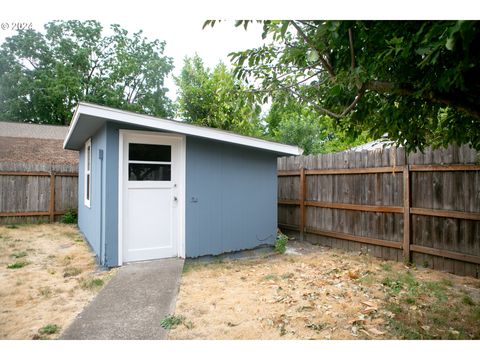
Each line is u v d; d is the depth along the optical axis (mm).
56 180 8719
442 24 1538
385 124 2801
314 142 13539
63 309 3029
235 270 4438
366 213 5328
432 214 4344
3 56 19125
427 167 4406
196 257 4887
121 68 20828
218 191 5125
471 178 3975
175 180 4840
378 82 2111
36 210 8438
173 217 4816
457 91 2020
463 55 1745
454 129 2840
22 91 18922
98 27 21250
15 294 3395
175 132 4621
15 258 4832
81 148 7617
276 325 2721
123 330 2582
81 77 19984
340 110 2697
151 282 3688
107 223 4262
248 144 5191
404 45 1826
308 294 3445
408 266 4539
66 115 20031
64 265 4477
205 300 3277
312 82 2648
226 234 5195
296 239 6691
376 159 5137
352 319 2818
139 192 4566
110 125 4285
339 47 2154
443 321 2777
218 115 10219
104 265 4242
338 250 5699
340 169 5738
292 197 6820
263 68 2541
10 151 12539
